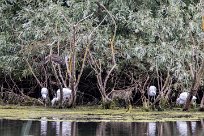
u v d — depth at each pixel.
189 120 43.09
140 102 55.47
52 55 52.28
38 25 57.34
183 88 54.94
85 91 58.06
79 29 53.81
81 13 57.06
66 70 54.34
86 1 57.44
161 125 40.12
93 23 58.16
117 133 35.66
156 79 56.84
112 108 53.09
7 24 59.09
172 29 56.94
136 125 39.94
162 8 58.28
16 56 56.50
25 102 56.25
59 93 53.34
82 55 55.12
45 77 57.00
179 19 56.97
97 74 53.34
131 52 54.97
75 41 51.84
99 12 58.59
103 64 55.19
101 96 55.81
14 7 60.91
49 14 56.81
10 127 37.78
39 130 36.53
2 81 58.66
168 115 46.81
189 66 54.97
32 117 43.75
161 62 53.81
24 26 56.41
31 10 57.94
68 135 34.38
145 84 54.66
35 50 55.41
